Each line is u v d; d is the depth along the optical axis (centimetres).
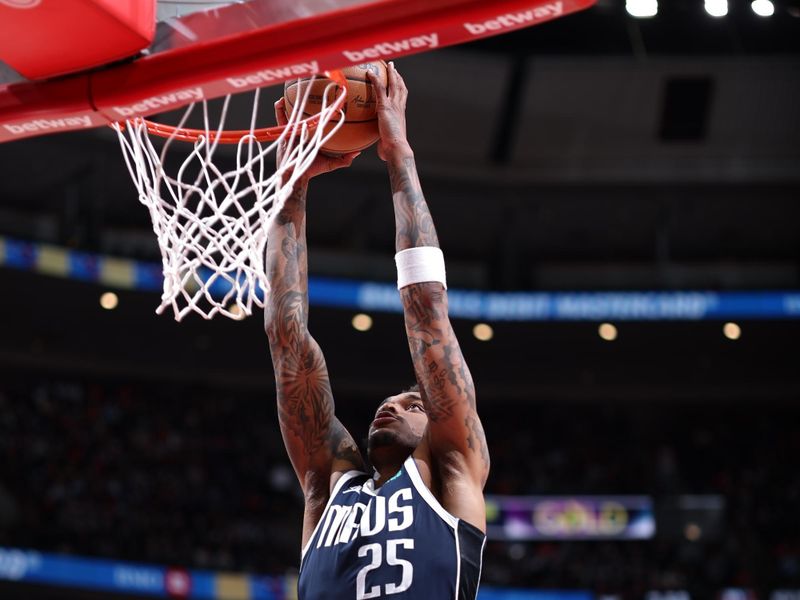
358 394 1962
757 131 1706
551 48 1661
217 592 1461
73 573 1379
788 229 1878
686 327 1828
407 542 224
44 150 1543
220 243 273
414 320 247
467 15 232
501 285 1952
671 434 1997
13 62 268
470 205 1812
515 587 1591
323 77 278
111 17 249
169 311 1716
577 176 1748
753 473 1867
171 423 1789
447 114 1664
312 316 1791
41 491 1512
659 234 1855
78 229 1678
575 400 1991
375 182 1711
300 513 1695
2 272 1545
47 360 1756
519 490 1800
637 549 1675
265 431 1864
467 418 240
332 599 224
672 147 1733
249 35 253
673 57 1603
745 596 1574
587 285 1980
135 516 1539
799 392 1953
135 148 286
